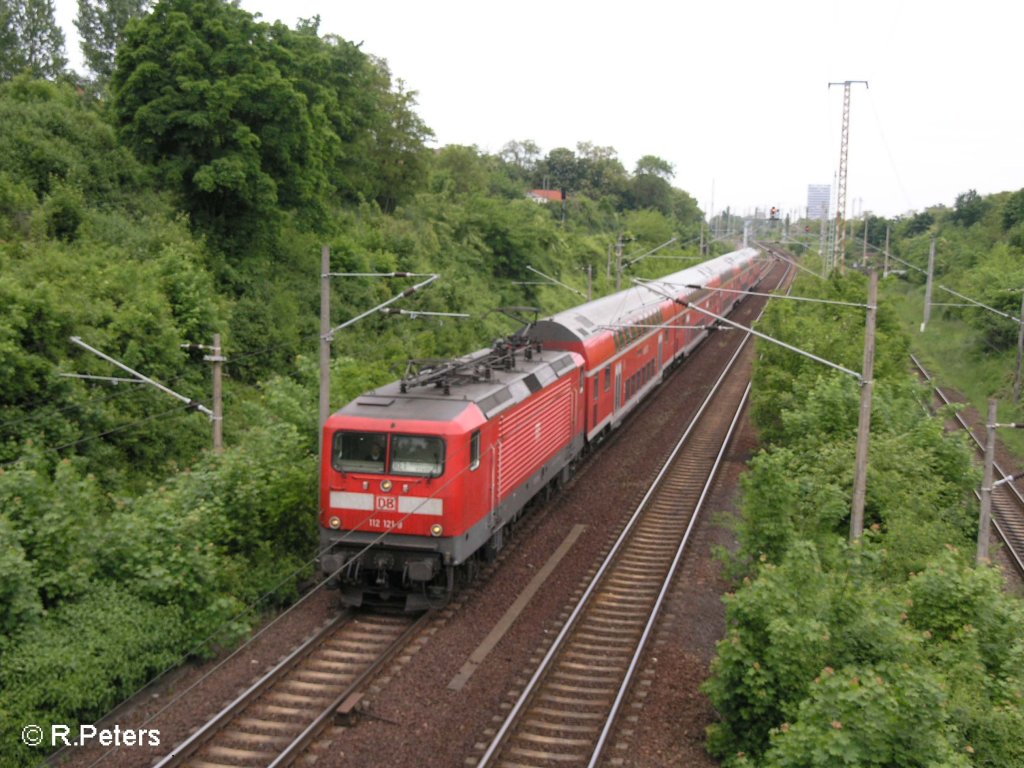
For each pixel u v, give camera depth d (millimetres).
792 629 10867
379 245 40469
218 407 18656
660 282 25562
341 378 21594
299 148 29953
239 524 15953
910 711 9359
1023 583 21016
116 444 20453
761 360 28484
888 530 17781
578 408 23406
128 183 28750
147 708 12023
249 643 13922
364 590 15477
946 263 71000
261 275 30250
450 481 14938
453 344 38688
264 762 10617
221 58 27781
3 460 17250
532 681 12750
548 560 18250
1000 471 29672
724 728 11289
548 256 56219
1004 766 10211
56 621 12312
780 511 15938
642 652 14094
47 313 19453
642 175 105312
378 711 11961
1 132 27031
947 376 46875
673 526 20766
